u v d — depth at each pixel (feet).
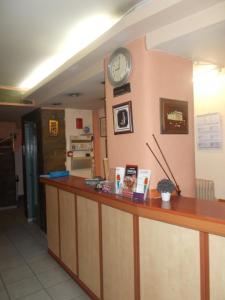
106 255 6.77
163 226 5.03
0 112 15.28
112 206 6.34
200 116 9.67
